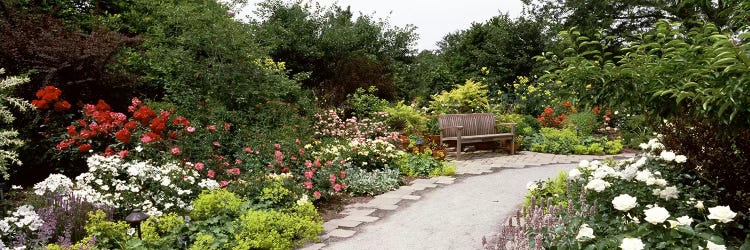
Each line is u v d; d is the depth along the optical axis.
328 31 15.16
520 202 5.98
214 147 6.63
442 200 6.19
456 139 10.08
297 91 10.59
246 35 9.70
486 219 5.21
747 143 4.08
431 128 11.12
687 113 3.45
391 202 6.11
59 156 5.80
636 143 11.02
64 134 5.98
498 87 16.91
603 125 12.66
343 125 10.30
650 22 21.91
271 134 7.40
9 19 7.08
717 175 4.29
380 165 7.83
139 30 10.50
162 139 5.96
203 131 6.79
